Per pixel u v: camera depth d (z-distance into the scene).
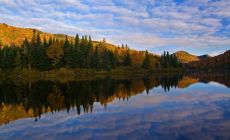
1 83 62.88
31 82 65.38
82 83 59.88
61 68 97.19
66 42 104.38
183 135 14.18
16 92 43.28
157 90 42.50
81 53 105.50
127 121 18.38
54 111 24.17
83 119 19.70
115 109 23.97
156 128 15.98
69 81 67.50
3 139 14.48
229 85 50.38
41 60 95.69
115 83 59.31
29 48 98.50
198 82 61.38
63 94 38.84
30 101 32.50
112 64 124.56
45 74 92.00
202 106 24.45
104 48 133.25
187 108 23.47
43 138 14.47
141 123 17.55
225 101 27.66
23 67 95.06
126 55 139.00
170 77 90.56
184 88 45.56
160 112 21.67
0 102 32.03
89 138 14.16
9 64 93.50
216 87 46.12
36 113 23.33
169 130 15.38
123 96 34.66
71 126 17.39
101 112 22.59
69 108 25.62
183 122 17.52
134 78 82.44
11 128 17.25
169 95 34.97
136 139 13.67
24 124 18.52
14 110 25.38
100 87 49.22
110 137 14.21
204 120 17.98
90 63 109.56
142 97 33.12
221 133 14.41
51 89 46.78
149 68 144.75
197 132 14.73
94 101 30.44
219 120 17.86
